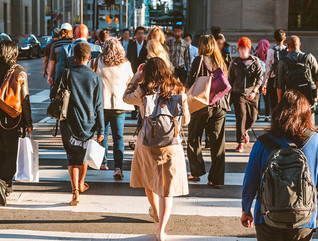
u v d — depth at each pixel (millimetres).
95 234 7438
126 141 14281
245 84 12141
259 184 4992
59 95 8391
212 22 29344
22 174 8664
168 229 7656
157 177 6930
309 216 4527
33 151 8742
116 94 9969
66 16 124875
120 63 9961
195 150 10055
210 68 9242
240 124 12602
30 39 56531
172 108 6656
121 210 8508
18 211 8414
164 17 73812
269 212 4508
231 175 10836
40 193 9406
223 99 9523
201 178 10539
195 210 8547
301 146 4844
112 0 48438
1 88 8336
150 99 6668
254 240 7281
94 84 8641
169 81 6723
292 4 28719
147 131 6684
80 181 9266
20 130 8570
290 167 4469
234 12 28984
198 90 8516
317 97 10430
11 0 93250
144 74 6801
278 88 10586
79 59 8695
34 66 44844
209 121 9688
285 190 4391
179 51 16219
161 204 6988
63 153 12812
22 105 8523
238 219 8148
